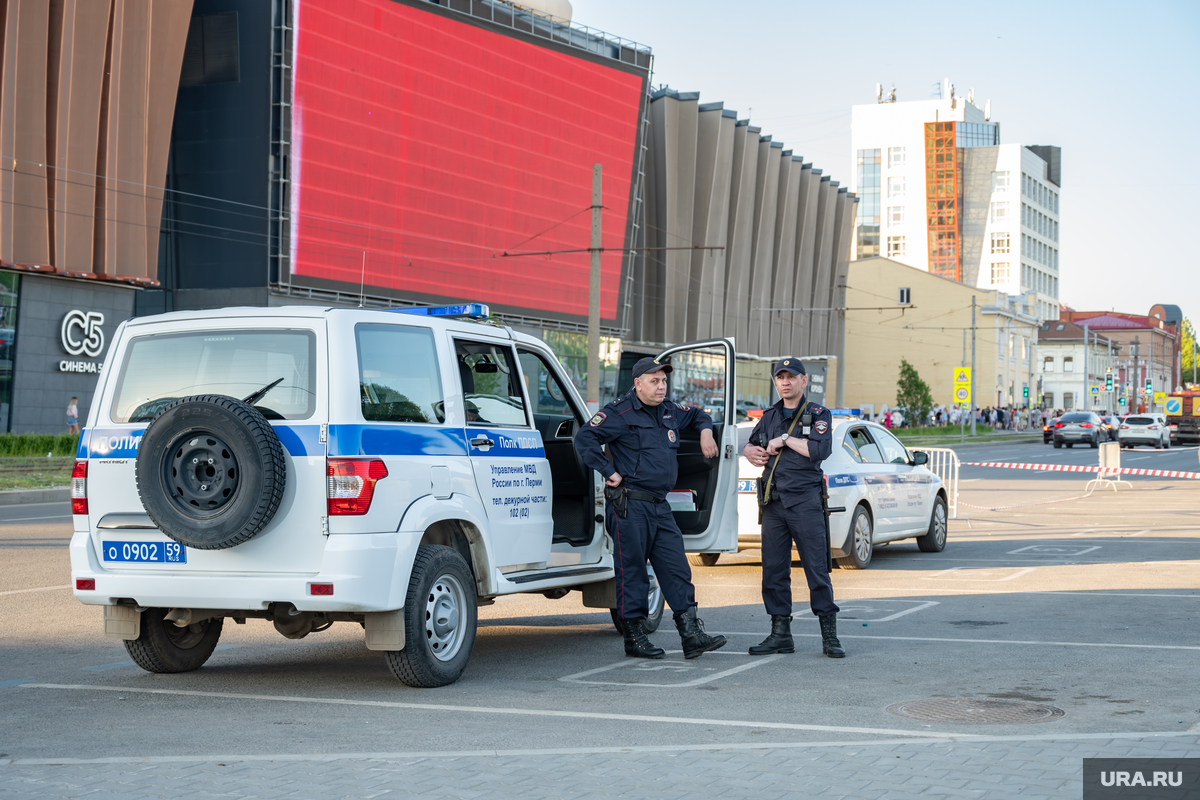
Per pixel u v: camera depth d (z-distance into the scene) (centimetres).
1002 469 3859
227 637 896
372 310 694
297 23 4297
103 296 3994
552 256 5519
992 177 13962
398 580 659
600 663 777
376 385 675
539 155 5353
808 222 8088
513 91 5172
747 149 7088
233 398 646
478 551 729
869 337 9619
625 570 797
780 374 789
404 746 542
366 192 4603
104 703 651
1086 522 1920
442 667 688
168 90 4041
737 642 853
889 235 14462
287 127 4319
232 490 637
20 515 2000
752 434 805
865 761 501
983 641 826
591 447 787
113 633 714
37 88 3647
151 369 695
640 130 5888
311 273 4428
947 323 9394
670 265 6456
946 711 602
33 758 523
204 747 543
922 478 1477
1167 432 5828
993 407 9088
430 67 4775
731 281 7012
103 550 689
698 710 617
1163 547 1493
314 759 515
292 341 666
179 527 639
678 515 877
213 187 4384
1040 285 14688
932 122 14112
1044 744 526
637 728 575
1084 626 886
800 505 781
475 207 5072
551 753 523
